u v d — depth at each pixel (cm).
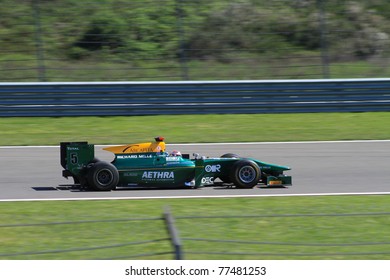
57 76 7094
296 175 4375
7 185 4034
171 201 3603
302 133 5659
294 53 7612
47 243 2811
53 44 7506
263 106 6247
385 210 3444
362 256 2648
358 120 6088
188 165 3922
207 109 6203
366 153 5038
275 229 3056
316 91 6278
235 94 6212
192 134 5569
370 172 4472
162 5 8031
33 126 5775
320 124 5950
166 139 5412
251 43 7681
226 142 5347
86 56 7419
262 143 5334
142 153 3922
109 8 7925
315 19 7994
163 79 7125
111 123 5894
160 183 3894
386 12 8381
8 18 7775
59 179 4216
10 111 5997
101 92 6081
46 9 7881
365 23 8119
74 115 6066
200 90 6188
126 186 3897
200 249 2739
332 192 3903
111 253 2686
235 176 3947
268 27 7875
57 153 4994
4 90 5981
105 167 3806
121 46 7538
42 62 6875
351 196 3791
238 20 7906
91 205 3494
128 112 6119
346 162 4753
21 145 5228
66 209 3397
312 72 7319
